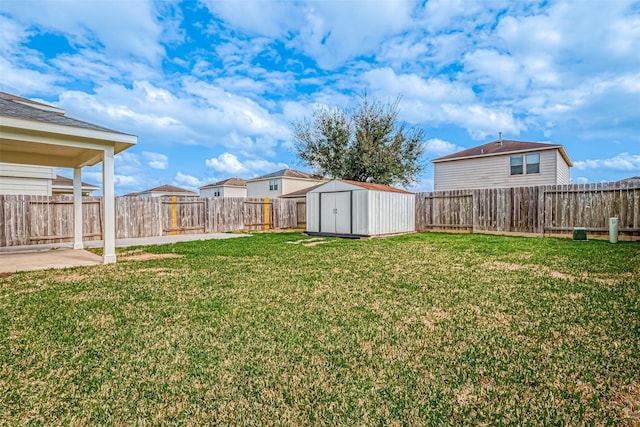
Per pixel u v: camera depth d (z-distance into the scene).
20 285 4.46
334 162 20.62
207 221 14.55
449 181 19.50
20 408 1.75
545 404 1.75
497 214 12.07
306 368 2.14
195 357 2.30
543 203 10.99
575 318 2.98
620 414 1.66
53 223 10.55
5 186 11.67
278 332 2.74
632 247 7.68
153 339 2.62
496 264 5.75
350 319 3.04
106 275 5.08
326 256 6.91
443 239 10.28
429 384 1.94
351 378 2.01
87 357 2.32
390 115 19.77
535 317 3.03
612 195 9.65
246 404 1.77
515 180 17.09
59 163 8.77
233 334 2.70
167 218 13.42
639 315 3.02
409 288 4.14
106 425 1.61
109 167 6.36
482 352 2.34
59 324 2.96
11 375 2.08
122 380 2.01
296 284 4.40
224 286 4.32
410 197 13.68
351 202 11.77
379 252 7.48
